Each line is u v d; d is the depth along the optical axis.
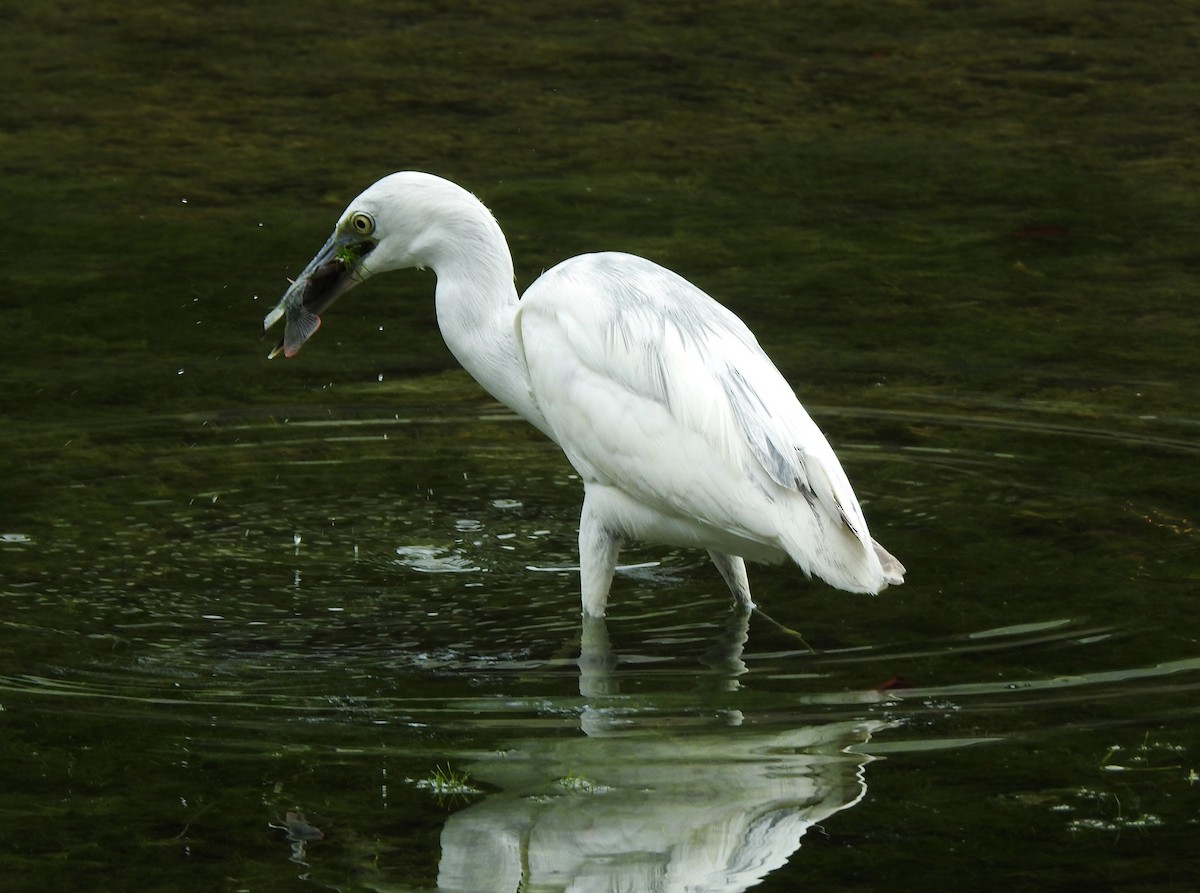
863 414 12.75
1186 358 13.75
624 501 9.68
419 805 7.41
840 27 24.42
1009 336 14.32
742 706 8.36
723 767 7.73
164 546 10.55
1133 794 7.41
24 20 24.59
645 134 20.02
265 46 23.56
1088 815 7.25
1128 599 9.55
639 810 7.39
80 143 19.69
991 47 23.44
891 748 7.87
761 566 10.47
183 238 16.78
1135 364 13.65
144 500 11.27
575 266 10.01
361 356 14.20
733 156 19.23
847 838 7.12
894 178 18.55
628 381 9.48
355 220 10.30
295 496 11.42
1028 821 7.21
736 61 22.88
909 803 7.39
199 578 10.09
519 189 18.06
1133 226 17.00
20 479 11.56
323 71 22.42
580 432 9.70
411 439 12.52
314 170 18.73
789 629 9.36
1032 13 25.08
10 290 15.45
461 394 13.42
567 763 7.77
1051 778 7.56
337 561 10.39
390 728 8.13
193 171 18.75
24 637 9.19
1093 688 8.43
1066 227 17.02
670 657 9.01
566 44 23.69
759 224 17.16
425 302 15.55
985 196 17.97
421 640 9.27
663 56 23.09
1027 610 9.44
